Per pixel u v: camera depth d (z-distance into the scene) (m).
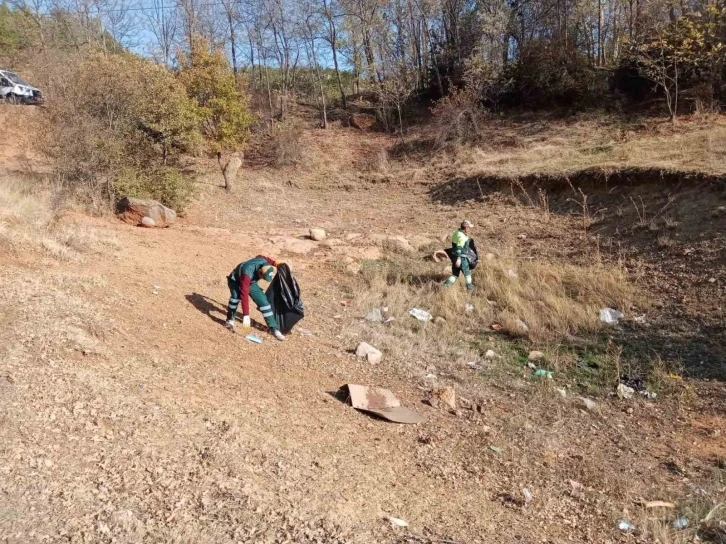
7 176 13.41
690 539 4.39
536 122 22.91
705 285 9.64
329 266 12.30
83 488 3.35
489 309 9.87
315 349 7.51
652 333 8.77
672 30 20.34
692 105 19.27
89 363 5.02
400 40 31.16
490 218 15.73
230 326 7.25
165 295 7.91
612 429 6.32
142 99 14.38
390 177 21.52
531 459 5.52
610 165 14.74
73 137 13.18
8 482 3.25
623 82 22.59
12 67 32.22
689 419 6.51
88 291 7.00
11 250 7.66
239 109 18.98
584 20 27.05
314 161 24.00
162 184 14.86
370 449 5.05
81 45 30.23
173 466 3.80
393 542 3.57
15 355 4.75
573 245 12.82
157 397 4.75
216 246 12.30
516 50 28.78
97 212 12.77
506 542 3.98
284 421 5.09
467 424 6.09
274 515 3.50
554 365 7.87
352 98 32.12
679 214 12.11
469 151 21.81
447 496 4.57
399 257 13.27
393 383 6.90
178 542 3.03
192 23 31.56
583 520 4.58
